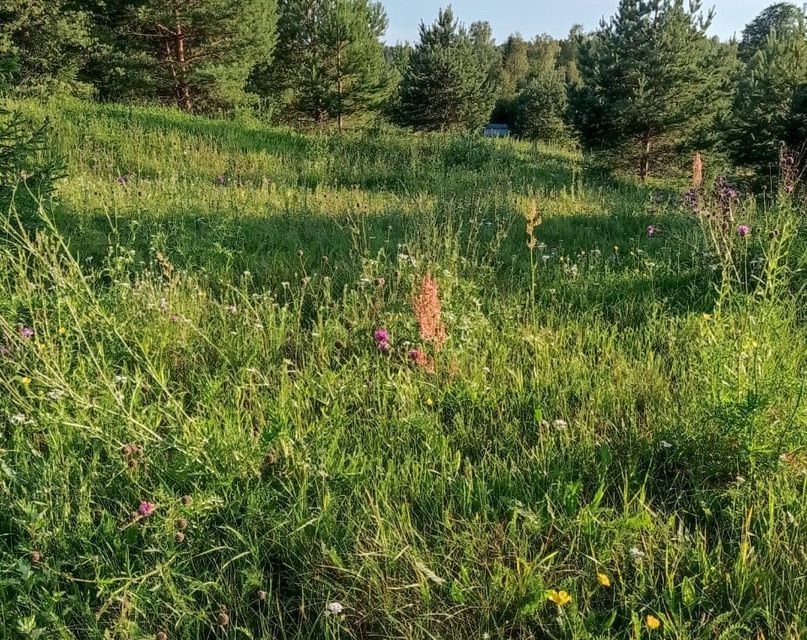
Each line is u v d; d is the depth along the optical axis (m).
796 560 2.05
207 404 2.92
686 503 2.46
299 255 5.25
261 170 11.27
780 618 1.93
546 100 39.44
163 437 2.68
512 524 2.21
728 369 2.70
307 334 3.87
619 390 3.15
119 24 18.75
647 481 2.56
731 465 2.55
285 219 6.87
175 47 18.95
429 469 2.53
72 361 3.29
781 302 3.86
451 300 4.09
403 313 3.92
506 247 5.84
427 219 6.33
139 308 3.86
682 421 2.76
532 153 17.44
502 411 3.07
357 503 2.38
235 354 3.52
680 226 6.50
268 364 3.46
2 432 2.71
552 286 4.76
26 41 15.09
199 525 2.23
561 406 3.04
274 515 2.29
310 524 2.26
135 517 2.15
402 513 2.33
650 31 17.28
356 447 2.68
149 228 6.08
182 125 13.63
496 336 3.84
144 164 10.63
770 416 2.58
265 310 4.03
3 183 4.70
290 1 21.80
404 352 3.59
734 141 14.45
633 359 3.54
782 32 17.11
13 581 1.90
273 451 2.57
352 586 2.01
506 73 67.75
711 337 3.04
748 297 3.30
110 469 2.49
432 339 3.30
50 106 12.77
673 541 2.21
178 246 5.33
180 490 2.45
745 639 1.84
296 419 2.82
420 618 1.93
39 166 5.06
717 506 2.40
